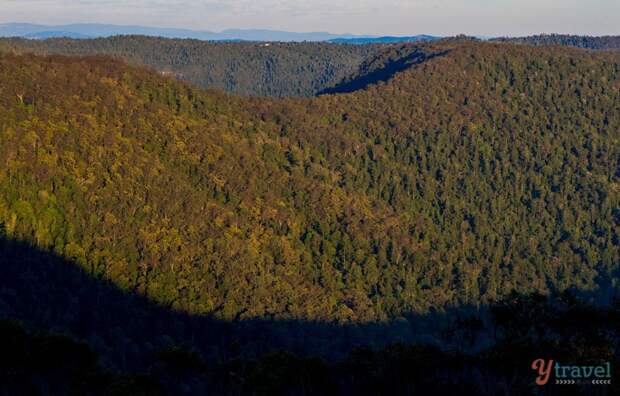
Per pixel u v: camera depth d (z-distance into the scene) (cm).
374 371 2734
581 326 2364
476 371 2575
